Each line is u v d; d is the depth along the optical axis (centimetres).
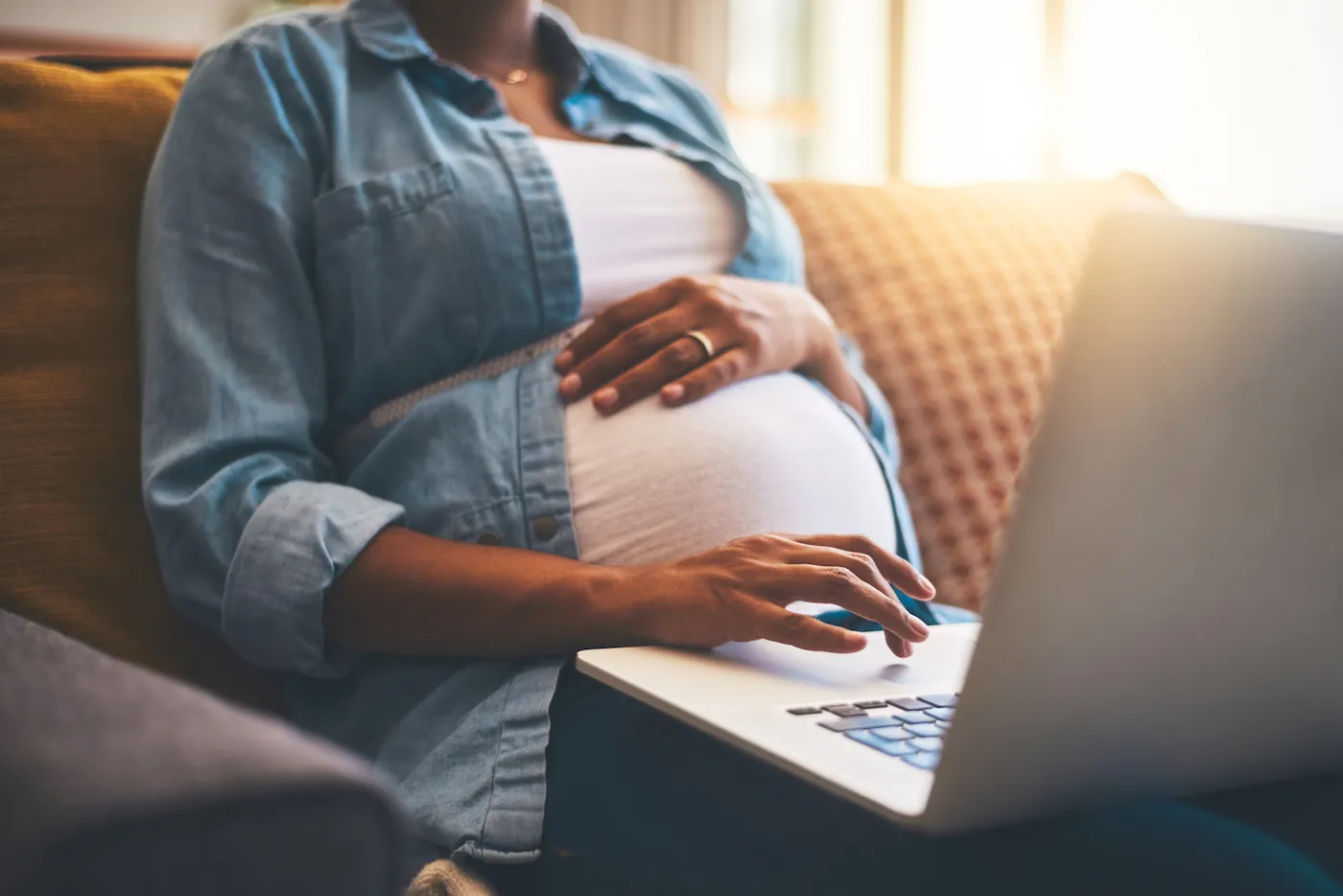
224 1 378
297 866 31
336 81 90
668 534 81
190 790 30
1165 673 47
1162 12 353
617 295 96
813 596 65
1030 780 46
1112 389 40
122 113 93
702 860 60
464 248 87
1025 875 52
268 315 82
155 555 83
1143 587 43
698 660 65
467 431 82
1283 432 43
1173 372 41
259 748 33
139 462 85
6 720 35
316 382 84
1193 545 43
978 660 42
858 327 129
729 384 87
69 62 102
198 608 77
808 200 136
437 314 86
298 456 82
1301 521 45
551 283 90
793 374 95
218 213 83
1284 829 60
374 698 77
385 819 33
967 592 122
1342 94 311
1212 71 341
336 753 35
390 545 74
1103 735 47
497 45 107
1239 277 41
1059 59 381
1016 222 141
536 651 72
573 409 84
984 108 409
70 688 39
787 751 50
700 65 418
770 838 58
